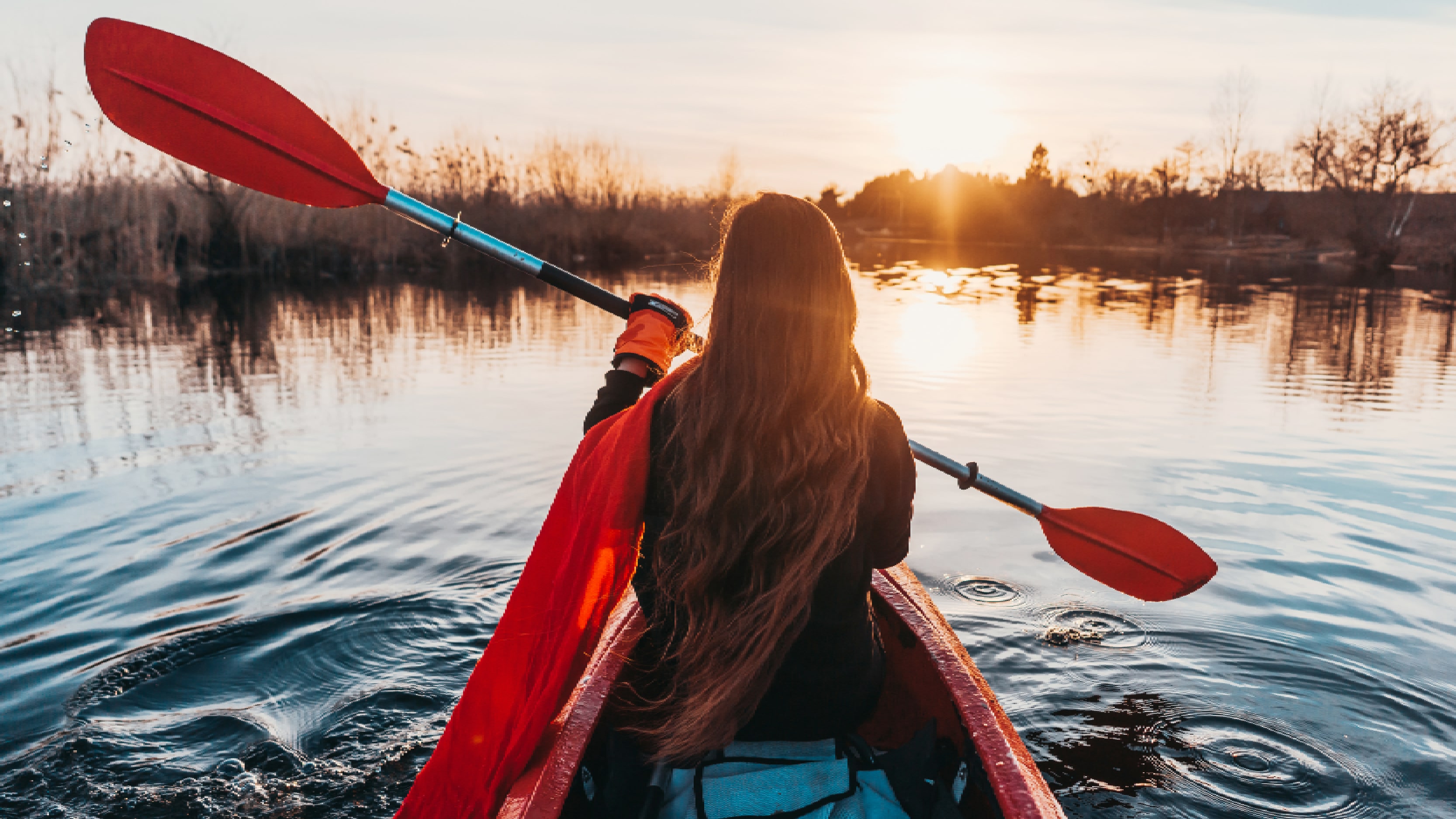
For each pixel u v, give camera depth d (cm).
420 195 2384
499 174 2623
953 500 413
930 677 179
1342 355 878
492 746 138
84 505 402
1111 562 229
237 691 254
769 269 115
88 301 1383
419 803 138
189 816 205
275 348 907
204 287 1670
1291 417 588
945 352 870
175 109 185
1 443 511
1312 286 2002
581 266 2555
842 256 120
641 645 155
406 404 628
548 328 1107
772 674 119
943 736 174
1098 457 486
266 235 1981
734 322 116
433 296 1576
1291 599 311
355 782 218
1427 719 240
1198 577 230
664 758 126
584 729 144
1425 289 1927
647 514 125
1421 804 207
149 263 1738
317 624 291
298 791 214
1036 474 455
